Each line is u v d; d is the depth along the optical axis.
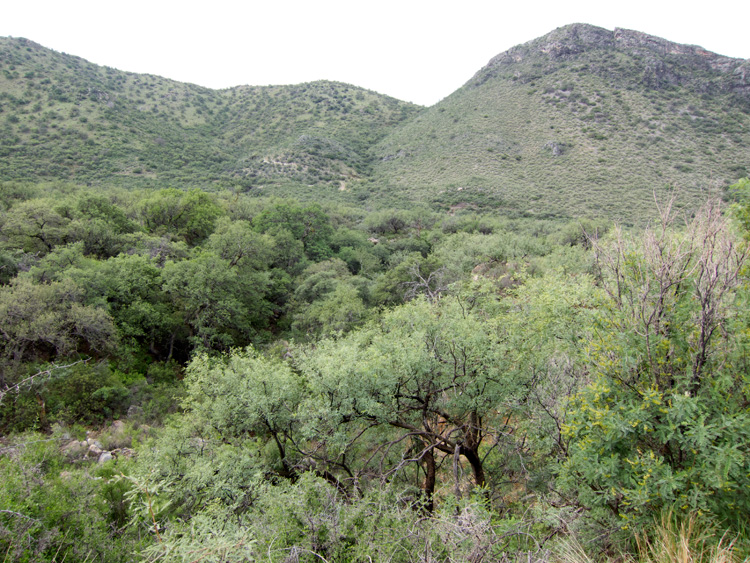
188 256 24.97
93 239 24.12
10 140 58.62
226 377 9.15
